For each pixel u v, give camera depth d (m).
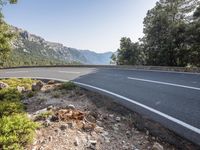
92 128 5.23
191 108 6.78
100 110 7.23
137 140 5.03
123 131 5.50
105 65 26.38
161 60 37.03
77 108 7.10
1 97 9.17
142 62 47.97
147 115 6.46
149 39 40.84
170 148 4.69
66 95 9.65
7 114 6.30
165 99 8.06
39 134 4.75
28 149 4.09
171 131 5.33
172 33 34.25
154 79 12.89
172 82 11.36
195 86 9.88
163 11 38.34
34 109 7.54
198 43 31.73
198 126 5.47
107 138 4.91
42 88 11.83
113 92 9.92
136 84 11.66
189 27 31.67
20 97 9.47
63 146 4.30
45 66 34.06
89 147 4.38
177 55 35.12
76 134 4.86
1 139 3.92
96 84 12.59
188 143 4.77
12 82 15.10
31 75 21.48
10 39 17.03
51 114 6.03
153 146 4.62
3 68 36.53
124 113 6.81
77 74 19.12
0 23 16.36
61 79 16.22
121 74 16.72
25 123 4.61
